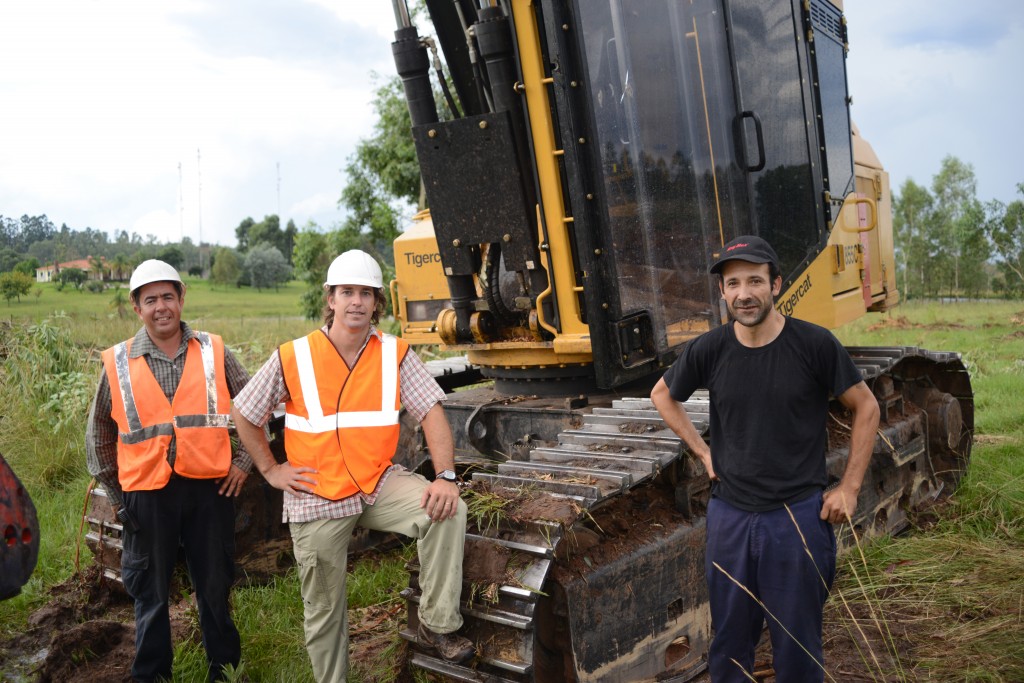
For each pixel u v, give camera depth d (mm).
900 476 5461
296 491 3014
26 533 2529
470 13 4309
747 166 4465
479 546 3072
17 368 8008
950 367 6270
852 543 4816
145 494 3326
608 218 3578
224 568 3477
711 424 2877
